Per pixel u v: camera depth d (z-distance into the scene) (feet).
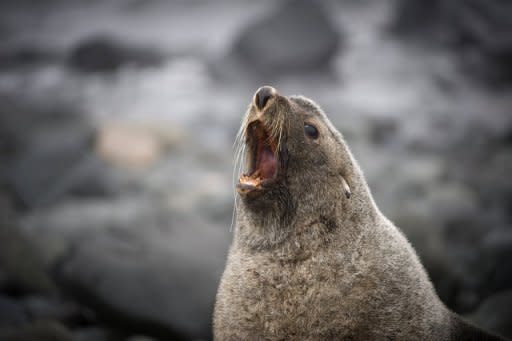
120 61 299.79
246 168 35.50
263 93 34.22
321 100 249.34
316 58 284.20
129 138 157.99
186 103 238.89
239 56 285.43
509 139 185.16
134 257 65.72
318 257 32.04
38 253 74.33
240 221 34.86
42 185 126.82
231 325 32.14
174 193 126.41
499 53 280.72
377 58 302.86
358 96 253.85
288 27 288.51
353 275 31.68
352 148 164.35
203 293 62.80
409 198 119.14
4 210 76.28
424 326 32.48
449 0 310.86
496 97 256.11
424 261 67.21
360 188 35.58
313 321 30.91
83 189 124.98
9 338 50.62
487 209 118.01
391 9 370.73
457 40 305.94
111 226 71.82
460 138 186.91
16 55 325.21
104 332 61.36
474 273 75.36
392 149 173.27
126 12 433.07
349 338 30.81
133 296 61.82
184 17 424.46
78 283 63.82
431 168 139.13
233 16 424.46
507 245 74.18
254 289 32.01
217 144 175.22
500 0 304.30
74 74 292.20
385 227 35.60
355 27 358.23
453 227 102.17
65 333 53.42
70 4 445.78
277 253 32.55
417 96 253.03
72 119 202.59
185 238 70.03
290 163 33.78
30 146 160.45
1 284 68.03
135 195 126.93
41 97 243.81
